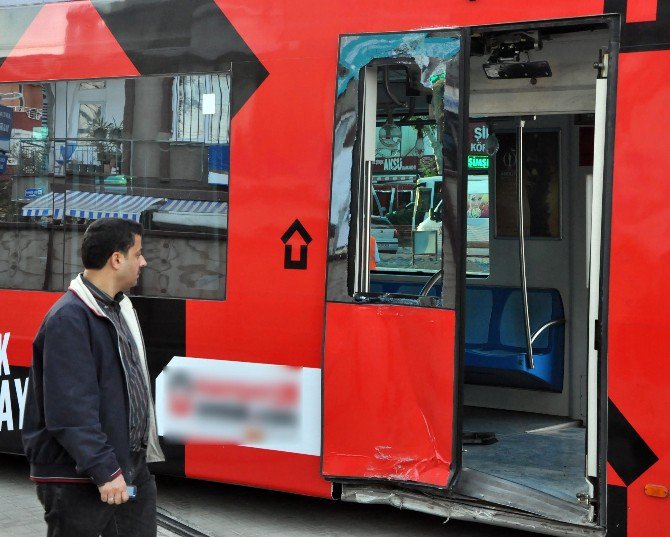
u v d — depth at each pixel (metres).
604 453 4.28
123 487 3.21
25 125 5.93
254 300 5.17
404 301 4.65
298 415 5.05
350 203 4.80
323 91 5.00
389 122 5.16
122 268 3.41
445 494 4.67
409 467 4.63
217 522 5.38
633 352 4.21
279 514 5.55
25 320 5.88
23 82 5.92
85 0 5.75
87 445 3.16
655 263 4.17
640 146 4.21
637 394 4.20
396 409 4.66
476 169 6.98
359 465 4.74
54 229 5.84
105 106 5.67
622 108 4.25
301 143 5.05
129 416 3.34
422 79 4.66
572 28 4.96
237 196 5.23
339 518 5.46
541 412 6.76
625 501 4.25
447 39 4.59
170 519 5.41
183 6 5.43
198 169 5.38
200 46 5.37
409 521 5.42
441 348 4.56
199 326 5.33
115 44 5.63
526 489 4.67
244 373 5.20
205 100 5.35
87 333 3.27
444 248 4.58
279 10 5.14
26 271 5.91
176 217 5.43
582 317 6.64
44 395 3.22
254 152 5.18
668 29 4.18
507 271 6.96
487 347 6.84
